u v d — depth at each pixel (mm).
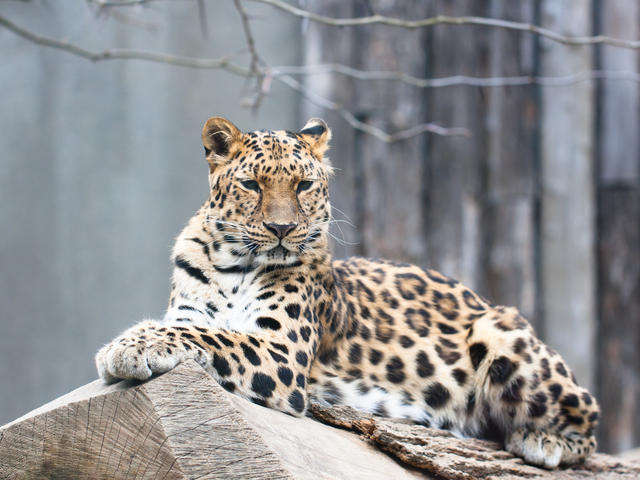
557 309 13391
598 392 13891
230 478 4359
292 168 6637
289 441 4859
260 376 5727
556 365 6969
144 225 20328
